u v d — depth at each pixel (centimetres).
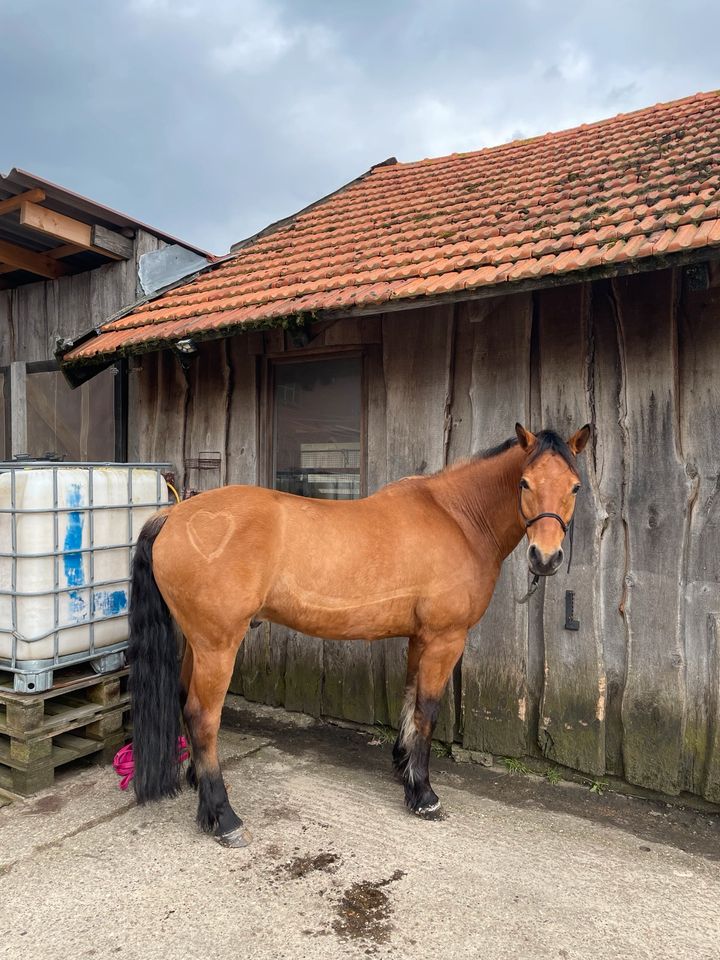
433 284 303
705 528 293
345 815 282
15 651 288
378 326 384
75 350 455
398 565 272
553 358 329
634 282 307
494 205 415
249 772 325
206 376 452
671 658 297
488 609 345
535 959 196
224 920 212
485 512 293
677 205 289
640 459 307
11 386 605
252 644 427
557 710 324
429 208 466
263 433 432
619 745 311
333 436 414
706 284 270
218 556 250
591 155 458
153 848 252
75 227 491
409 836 266
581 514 321
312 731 384
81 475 303
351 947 200
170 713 263
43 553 285
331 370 413
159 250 513
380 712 378
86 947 199
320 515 269
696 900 227
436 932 207
